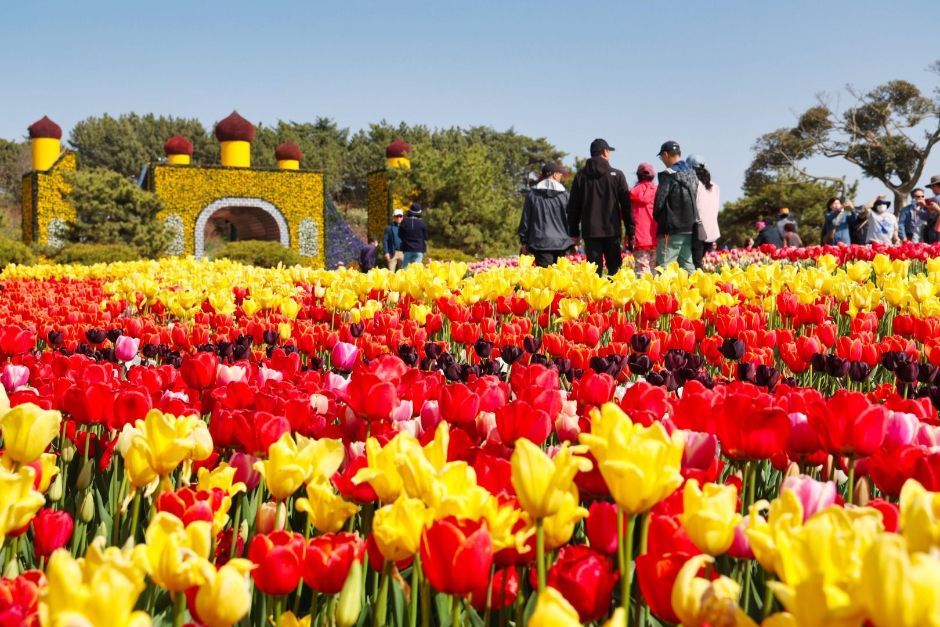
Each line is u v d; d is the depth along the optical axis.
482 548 1.39
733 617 1.21
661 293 7.09
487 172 48.00
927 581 0.97
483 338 5.09
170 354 4.60
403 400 2.90
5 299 8.55
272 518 1.95
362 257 22.67
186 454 2.09
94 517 2.50
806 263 13.91
